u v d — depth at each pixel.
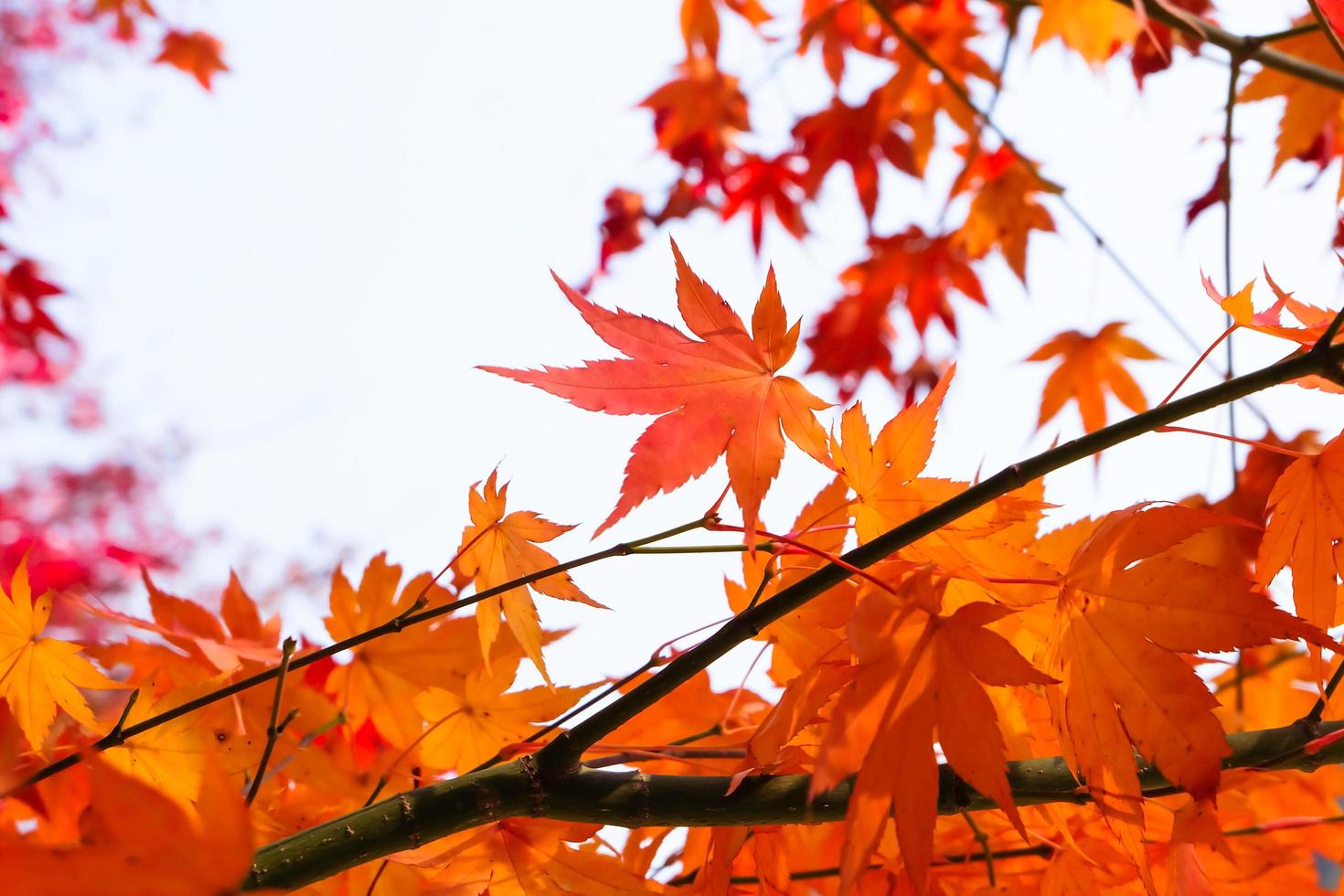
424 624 0.92
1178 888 0.81
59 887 0.73
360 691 0.92
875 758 0.77
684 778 0.81
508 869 0.83
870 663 0.78
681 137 2.04
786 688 0.81
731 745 0.89
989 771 0.77
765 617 0.80
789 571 0.84
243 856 0.74
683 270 0.84
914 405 0.83
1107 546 0.80
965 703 0.78
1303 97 1.23
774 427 0.83
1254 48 1.02
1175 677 0.78
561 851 0.84
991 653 0.78
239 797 0.74
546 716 0.89
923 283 1.84
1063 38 1.50
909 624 0.79
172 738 0.83
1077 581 0.80
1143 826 0.79
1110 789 0.80
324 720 0.91
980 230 1.78
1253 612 0.78
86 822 0.77
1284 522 0.81
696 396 0.82
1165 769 0.78
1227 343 1.02
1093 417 1.53
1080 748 0.79
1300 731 0.80
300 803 0.89
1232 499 1.00
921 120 1.80
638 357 0.82
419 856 0.83
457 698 0.89
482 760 0.89
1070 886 0.84
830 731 0.77
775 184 2.00
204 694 0.84
